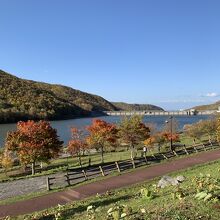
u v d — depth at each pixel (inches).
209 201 563.5
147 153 2448.3
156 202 681.0
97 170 1604.3
